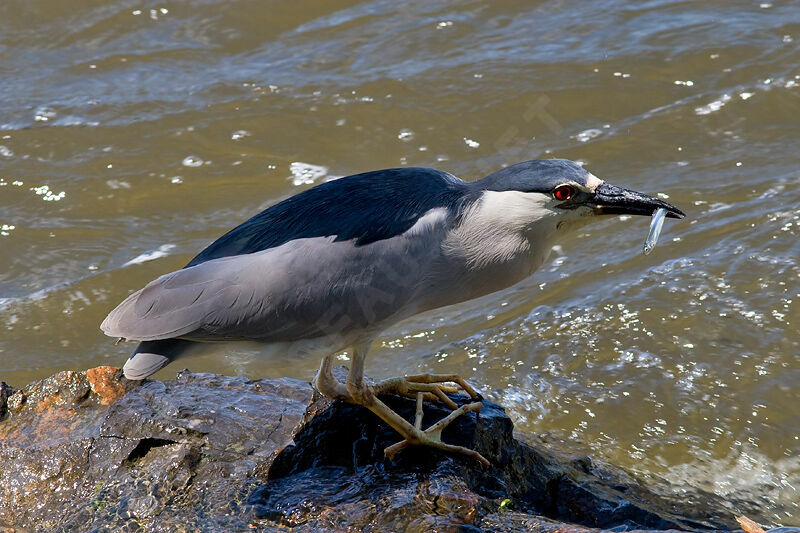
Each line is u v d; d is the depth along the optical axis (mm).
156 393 8977
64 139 15961
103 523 7770
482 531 7375
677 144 15320
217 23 18953
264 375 12055
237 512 7789
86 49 18312
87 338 12477
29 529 7859
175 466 8148
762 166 14711
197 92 17016
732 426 10531
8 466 8305
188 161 15469
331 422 8625
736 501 9562
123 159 15523
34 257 13688
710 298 12297
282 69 17547
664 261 13062
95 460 8273
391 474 8148
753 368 11242
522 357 11766
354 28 18594
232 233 8336
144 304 7848
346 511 7711
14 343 12336
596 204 8133
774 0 18688
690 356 11492
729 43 17344
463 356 11914
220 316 7812
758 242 13117
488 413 8758
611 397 11023
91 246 13883
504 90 16547
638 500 9359
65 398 9008
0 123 16297
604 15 18547
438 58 17516
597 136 15547
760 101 16062
